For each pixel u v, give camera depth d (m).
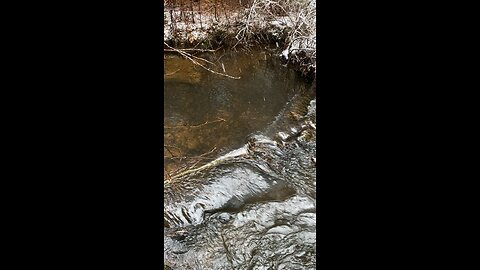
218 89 6.11
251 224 4.55
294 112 5.85
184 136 5.45
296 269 4.19
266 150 5.32
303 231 4.48
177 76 6.25
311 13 6.28
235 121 5.70
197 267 4.21
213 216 4.61
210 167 5.08
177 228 4.48
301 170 5.12
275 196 4.82
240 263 4.25
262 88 6.16
